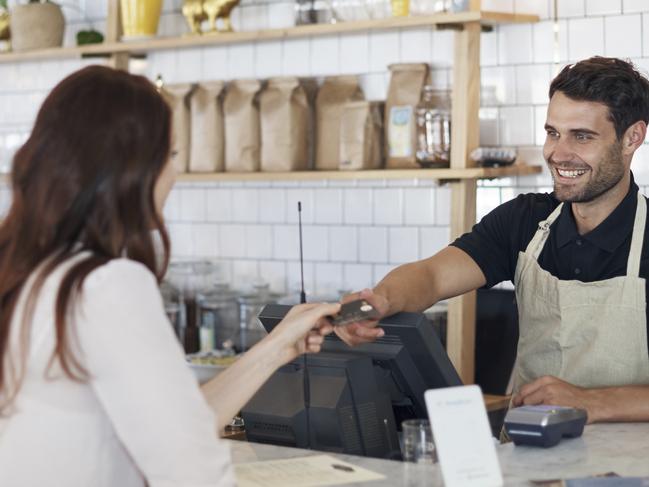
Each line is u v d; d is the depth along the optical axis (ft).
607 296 9.57
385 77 15.65
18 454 5.83
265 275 16.96
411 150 14.57
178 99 16.49
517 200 10.64
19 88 19.06
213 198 17.40
